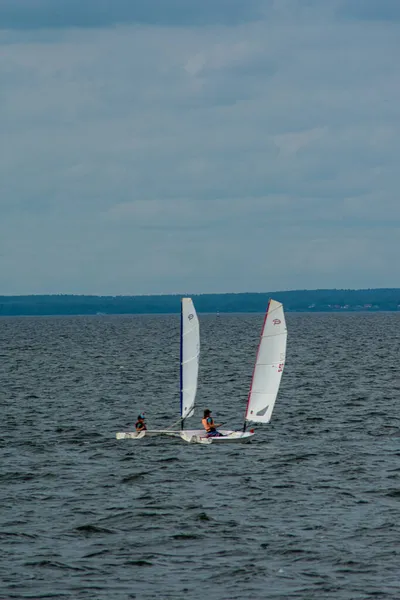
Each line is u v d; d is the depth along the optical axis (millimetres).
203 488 163625
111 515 145875
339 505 151125
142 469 179750
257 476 173000
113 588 114500
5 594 112438
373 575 118250
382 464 183375
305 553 126625
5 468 182000
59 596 111938
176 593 112875
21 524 141000
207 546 130125
